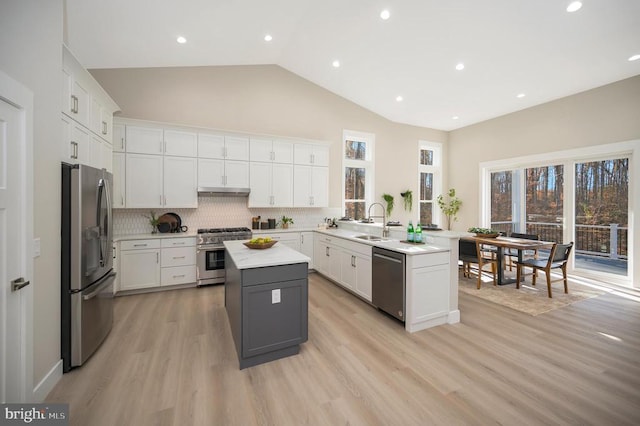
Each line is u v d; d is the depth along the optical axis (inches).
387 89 204.7
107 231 99.3
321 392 71.6
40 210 69.4
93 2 107.3
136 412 64.2
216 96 185.2
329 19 143.6
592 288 161.3
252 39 160.4
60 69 78.8
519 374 79.3
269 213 203.2
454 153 274.2
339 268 158.6
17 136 60.2
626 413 64.1
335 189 226.4
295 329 89.4
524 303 137.8
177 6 119.4
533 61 151.6
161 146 159.3
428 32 140.9
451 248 114.3
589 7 113.0
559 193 195.9
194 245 161.2
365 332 106.0
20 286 59.1
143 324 112.4
